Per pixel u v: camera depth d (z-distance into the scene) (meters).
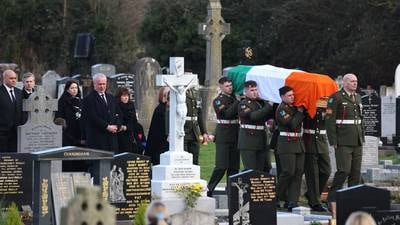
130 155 19.91
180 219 20.27
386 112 38.12
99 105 22.42
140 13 77.94
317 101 22.59
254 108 22.67
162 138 24.64
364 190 17.23
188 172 21.09
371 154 28.84
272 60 73.69
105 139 22.47
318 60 71.69
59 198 18.41
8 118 23.81
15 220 17.70
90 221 9.11
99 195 9.41
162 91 24.73
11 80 23.88
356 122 22.86
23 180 20.14
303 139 22.75
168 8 73.75
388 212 17.16
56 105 24.55
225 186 25.80
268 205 19.80
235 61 73.19
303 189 25.06
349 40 69.62
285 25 71.50
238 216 19.62
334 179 23.00
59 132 24.45
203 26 44.72
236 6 75.00
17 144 24.11
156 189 20.83
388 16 66.75
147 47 75.81
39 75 72.62
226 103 23.41
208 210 20.50
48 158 18.27
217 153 23.44
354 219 11.04
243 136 22.73
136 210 19.92
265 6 74.25
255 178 19.72
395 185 26.52
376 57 66.38
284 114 22.22
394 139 37.38
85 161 21.34
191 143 24.48
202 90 43.84
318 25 71.06
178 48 73.12
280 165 22.73
